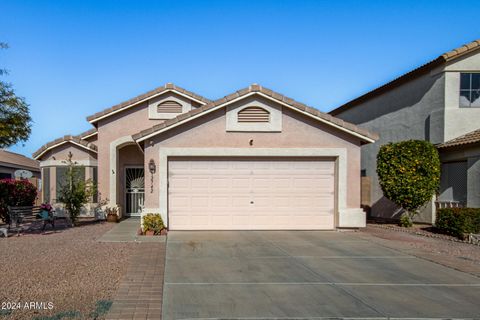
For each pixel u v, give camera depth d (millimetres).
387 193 15117
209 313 5625
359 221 13594
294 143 13578
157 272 7809
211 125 13422
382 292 6695
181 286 6883
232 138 13445
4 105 12781
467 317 5586
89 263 8531
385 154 15164
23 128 13414
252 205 13625
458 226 12383
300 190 13766
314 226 13781
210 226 13484
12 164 29844
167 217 13250
